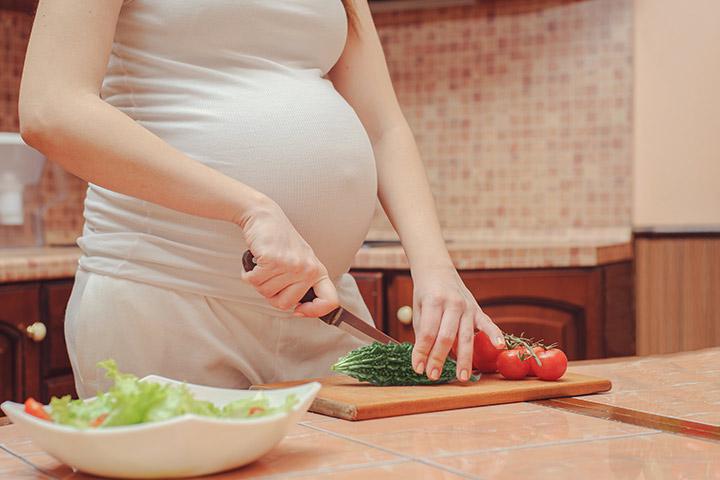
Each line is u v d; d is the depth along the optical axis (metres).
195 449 0.60
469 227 2.73
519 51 2.66
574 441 0.73
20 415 0.62
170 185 0.90
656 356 1.25
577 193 2.62
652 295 2.51
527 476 0.62
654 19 2.53
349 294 1.19
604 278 2.27
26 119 0.92
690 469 0.64
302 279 0.90
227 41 1.05
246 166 1.03
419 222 1.14
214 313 1.07
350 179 1.09
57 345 2.04
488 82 2.70
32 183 2.51
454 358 1.10
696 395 0.94
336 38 1.14
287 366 1.12
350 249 1.14
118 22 1.06
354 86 1.24
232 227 1.03
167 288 1.06
